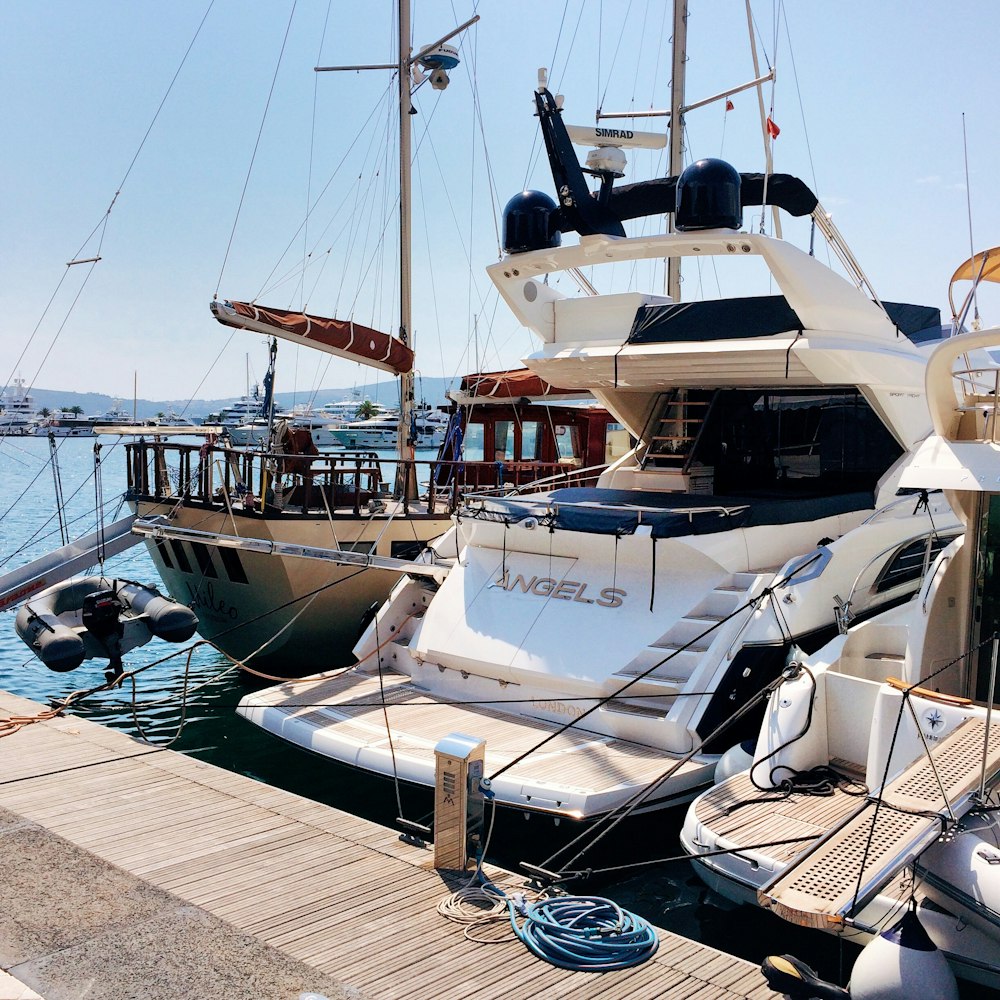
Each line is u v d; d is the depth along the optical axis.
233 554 11.62
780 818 6.21
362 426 63.53
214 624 12.82
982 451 6.49
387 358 13.77
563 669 7.98
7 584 11.97
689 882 6.93
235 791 7.17
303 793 8.73
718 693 7.51
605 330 10.34
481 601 9.02
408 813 8.16
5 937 5.02
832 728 7.07
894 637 7.91
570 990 4.69
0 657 14.99
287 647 12.12
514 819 7.35
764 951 6.07
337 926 5.21
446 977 4.76
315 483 13.09
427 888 5.68
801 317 9.08
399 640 9.71
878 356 9.40
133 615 10.91
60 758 7.83
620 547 8.51
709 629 7.61
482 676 8.58
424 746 7.52
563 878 5.83
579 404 18.77
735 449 11.47
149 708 11.79
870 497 10.21
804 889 4.65
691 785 7.04
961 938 5.16
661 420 11.42
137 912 5.31
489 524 9.38
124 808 6.81
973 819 5.38
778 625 7.88
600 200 10.12
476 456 17.52
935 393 6.72
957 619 7.29
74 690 12.94
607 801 6.59
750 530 8.66
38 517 35.44
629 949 5.02
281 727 8.14
